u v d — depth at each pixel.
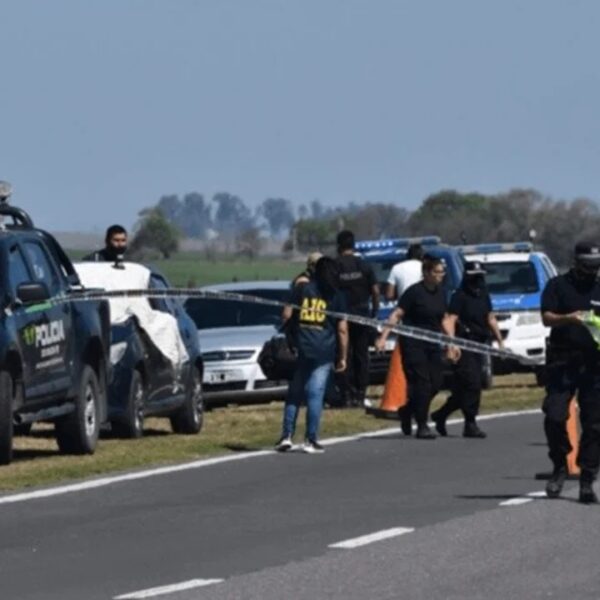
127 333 68.19
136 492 51.94
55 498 50.62
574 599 35.06
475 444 66.06
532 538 42.56
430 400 68.62
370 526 44.72
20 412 57.72
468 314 69.56
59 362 60.12
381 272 102.25
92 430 62.53
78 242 162.25
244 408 85.69
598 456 48.47
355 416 77.50
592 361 48.78
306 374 63.28
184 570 38.75
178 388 71.25
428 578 37.44
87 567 39.34
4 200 64.19
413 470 57.12
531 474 55.69
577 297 48.97
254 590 36.19
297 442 67.31
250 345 86.06
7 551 41.56
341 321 66.56
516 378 109.50
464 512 47.03
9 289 57.72
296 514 47.09
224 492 51.78
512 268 106.88
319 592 35.94
